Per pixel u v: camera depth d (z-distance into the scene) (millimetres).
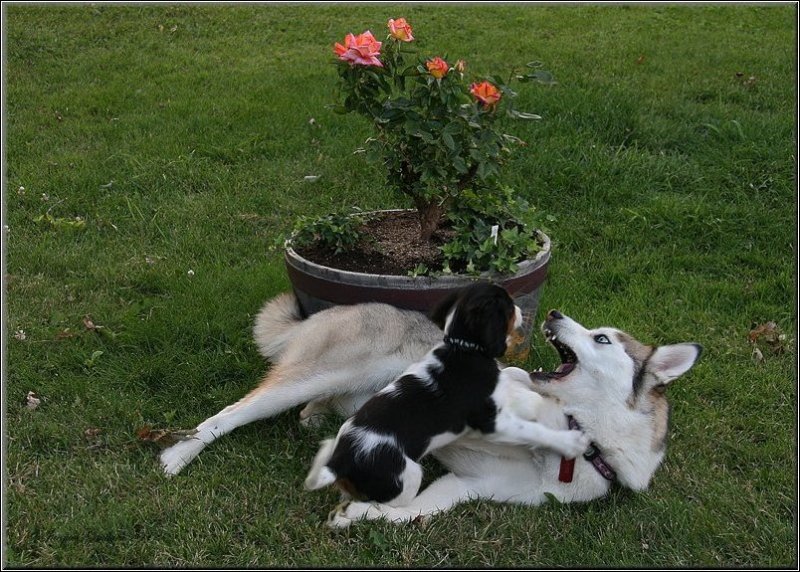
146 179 4023
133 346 3014
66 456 2631
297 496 2521
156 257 3523
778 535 2461
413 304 2719
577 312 3248
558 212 3836
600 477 2549
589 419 2564
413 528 2436
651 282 3441
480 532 2447
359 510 2438
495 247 2783
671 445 2730
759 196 3900
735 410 2867
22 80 5031
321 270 2746
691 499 2576
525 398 2551
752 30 6066
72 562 2344
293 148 4277
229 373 2945
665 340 3150
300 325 2762
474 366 2480
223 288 3307
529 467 2566
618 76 4992
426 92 2779
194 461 2613
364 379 2668
